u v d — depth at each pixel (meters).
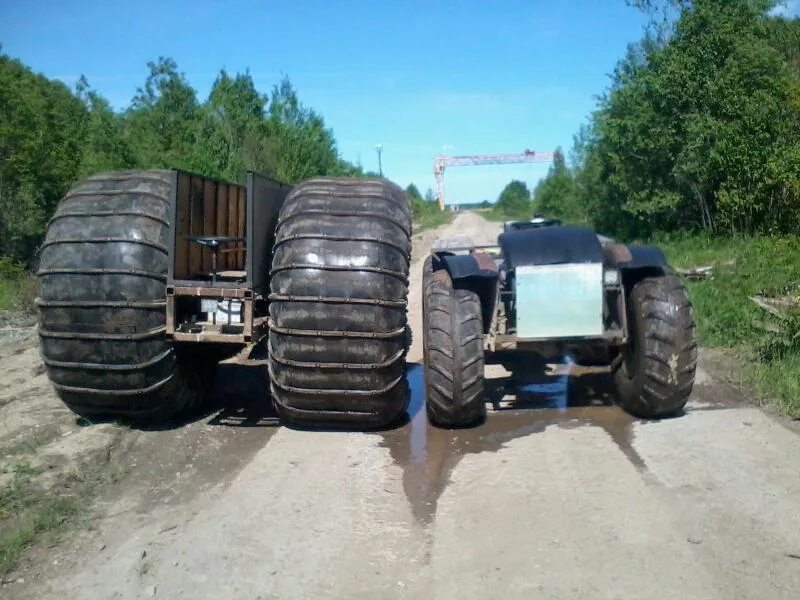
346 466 5.05
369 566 3.69
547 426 5.86
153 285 5.36
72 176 19.20
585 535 3.91
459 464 5.06
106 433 5.71
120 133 26.03
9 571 3.70
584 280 5.45
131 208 5.42
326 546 3.90
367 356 5.21
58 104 27.45
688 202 19.62
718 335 8.74
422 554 3.79
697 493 4.38
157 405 5.70
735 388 6.76
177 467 5.14
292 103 28.50
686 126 18.48
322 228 5.23
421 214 62.81
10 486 4.71
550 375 7.53
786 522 3.96
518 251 5.55
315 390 5.32
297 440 5.63
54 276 5.34
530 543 3.85
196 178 6.01
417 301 12.95
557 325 5.48
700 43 19.05
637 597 3.31
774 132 16.38
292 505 4.43
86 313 5.32
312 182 5.73
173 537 4.04
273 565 3.72
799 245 12.40
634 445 5.29
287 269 5.19
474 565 3.66
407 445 5.48
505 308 5.98
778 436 5.35
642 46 22.14
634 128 19.77
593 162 25.62
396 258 5.29
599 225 26.58
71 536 4.07
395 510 4.34
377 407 5.46
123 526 4.20
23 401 6.88
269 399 6.84
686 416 5.95
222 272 6.59
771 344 7.65
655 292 5.70
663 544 3.77
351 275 5.14
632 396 5.90
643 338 5.66
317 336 5.17
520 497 4.45
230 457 5.32
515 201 87.81
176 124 28.00
